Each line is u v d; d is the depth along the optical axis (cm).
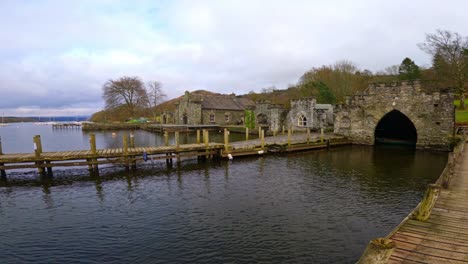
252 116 5156
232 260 889
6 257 930
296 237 1034
